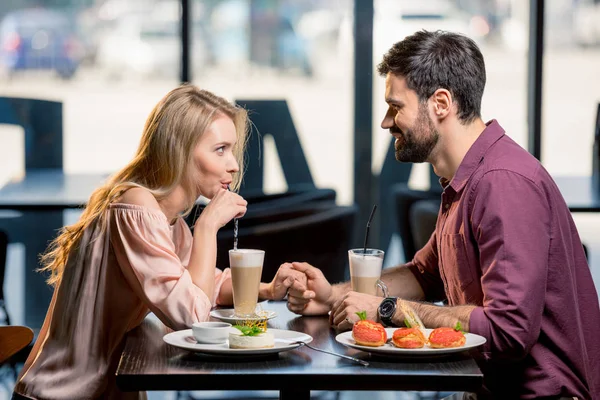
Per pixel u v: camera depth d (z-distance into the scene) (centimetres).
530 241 246
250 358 229
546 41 616
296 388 217
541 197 251
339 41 620
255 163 625
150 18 613
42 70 609
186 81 616
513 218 247
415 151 273
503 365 259
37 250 591
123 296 275
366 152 629
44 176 599
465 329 245
